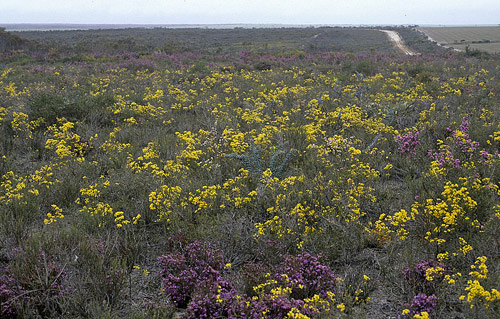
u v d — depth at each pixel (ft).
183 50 138.62
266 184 17.10
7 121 29.73
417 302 10.35
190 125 31.22
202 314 10.37
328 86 51.96
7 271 11.78
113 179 19.20
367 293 11.52
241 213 15.69
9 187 17.70
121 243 13.71
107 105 35.40
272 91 46.91
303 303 10.47
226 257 13.64
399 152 22.76
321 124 28.32
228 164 21.18
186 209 15.90
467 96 40.09
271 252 13.24
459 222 13.93
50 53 109.09
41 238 13.24
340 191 16.26
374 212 16.24
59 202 17.69
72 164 21.30
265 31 357.82
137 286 12.29
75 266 12.25
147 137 28.35
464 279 11.16
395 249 13.38
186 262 13.05
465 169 17.80
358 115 29.40
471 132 24.45
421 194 16.21
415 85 52.16
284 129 26.53
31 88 47.73
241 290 11.67
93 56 110.42
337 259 13.37
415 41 217.56
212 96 45.34
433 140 23.80
